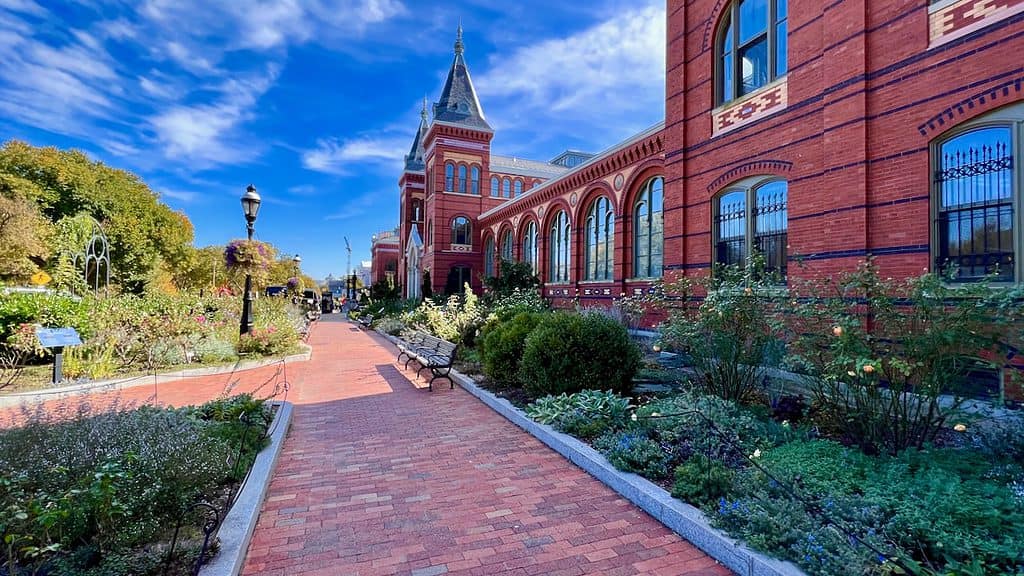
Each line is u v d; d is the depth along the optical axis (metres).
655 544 3.59
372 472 5.05
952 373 4.41
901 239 7.12
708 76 10.99
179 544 3.21
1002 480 3.73
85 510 3.07
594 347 7.16
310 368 12.20
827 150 8.14
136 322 11.48
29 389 8.37
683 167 11.61
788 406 6.07
